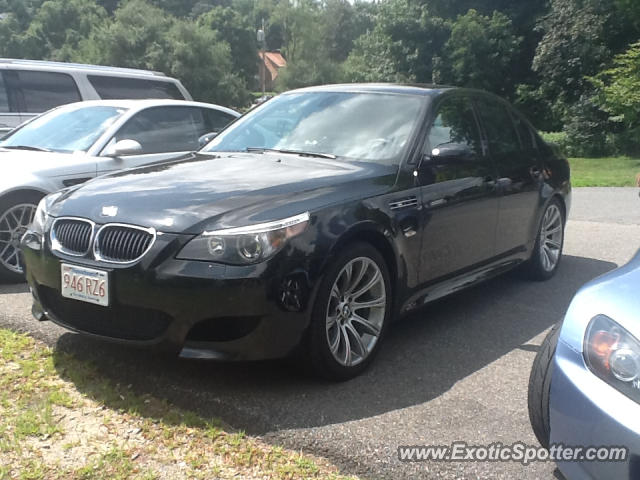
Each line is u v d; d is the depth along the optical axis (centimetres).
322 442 309
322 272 352
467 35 3644
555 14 3117
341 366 373
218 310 329
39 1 8738
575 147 2780
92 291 350
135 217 350
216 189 374
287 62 7944
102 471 285
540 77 3616
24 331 441
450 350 439
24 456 295
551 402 253
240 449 306
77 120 695
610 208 1094
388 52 3969
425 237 430
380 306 400
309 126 484
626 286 258
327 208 367
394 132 455
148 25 5562
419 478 283
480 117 534
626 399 227
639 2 2688
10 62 959
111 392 356
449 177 459
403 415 340
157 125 714
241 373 384
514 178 537
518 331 481
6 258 579
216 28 8331
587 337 245
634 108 2408
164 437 315
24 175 584
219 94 5562
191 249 334
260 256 333
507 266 550
